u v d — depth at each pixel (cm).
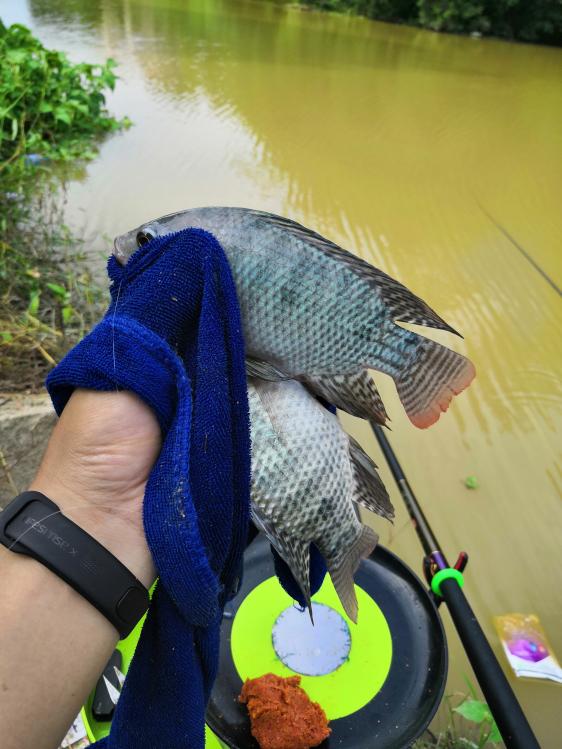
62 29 289
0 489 67
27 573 21
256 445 29
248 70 253
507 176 174
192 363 25
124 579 21
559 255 135
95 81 193
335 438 30
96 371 23
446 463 84
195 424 23
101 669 21
